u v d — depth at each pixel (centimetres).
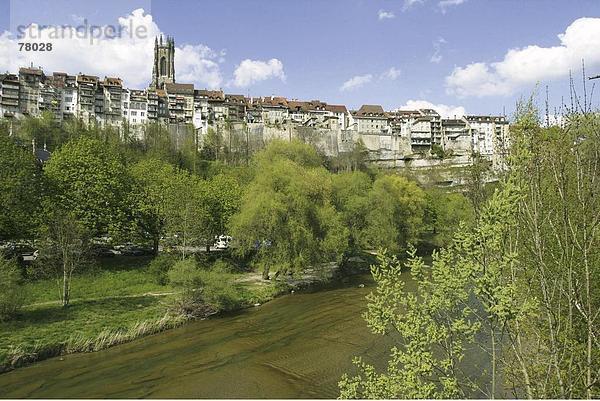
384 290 901
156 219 4734
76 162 4550
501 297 639
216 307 3366
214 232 5172
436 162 14100
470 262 702
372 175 10188
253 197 4341
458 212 6234
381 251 922
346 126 17275
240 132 13012
